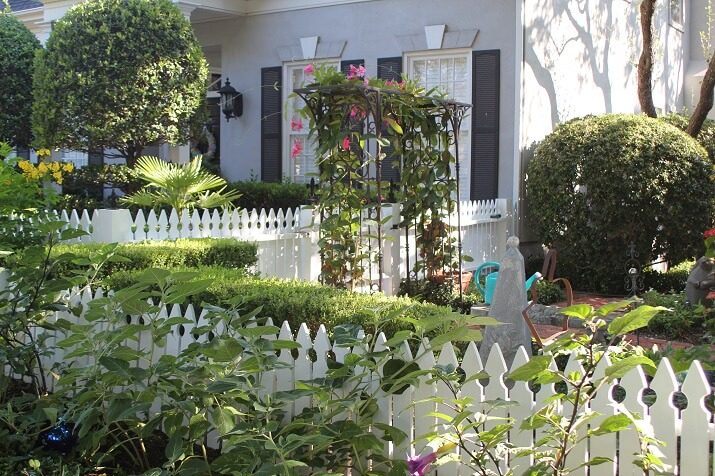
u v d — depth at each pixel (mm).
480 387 4078
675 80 17688
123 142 11844
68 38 11672
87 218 8734
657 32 16391
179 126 12195
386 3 12883
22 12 17250
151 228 8789
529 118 11922
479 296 9570
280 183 13578
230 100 14484
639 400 3643
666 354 4809
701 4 18641
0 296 5781
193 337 5258
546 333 7914
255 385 4105
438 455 3648
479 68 12055
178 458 3922
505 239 11664
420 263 9531
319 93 8453
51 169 9297
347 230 8602
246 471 3701
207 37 14984
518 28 11625
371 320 4727
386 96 8484
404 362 4219
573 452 3789
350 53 13289
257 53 14367
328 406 4047
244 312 5496
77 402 4352
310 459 4027
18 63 14164
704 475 3480
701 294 8258
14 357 5055
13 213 7941
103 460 4609
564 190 10875
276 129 14180
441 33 12328
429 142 9297
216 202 9398
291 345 4309
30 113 14352
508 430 3814
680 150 10711
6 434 4602
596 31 13789
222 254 7898
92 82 11438
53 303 5281
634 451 3637
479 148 12125
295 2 13758
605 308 3242
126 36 11539
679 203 10617
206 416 4422
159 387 4180
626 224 10602
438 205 9352
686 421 3521
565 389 3852
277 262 9141
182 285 4336
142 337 5602
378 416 4340
